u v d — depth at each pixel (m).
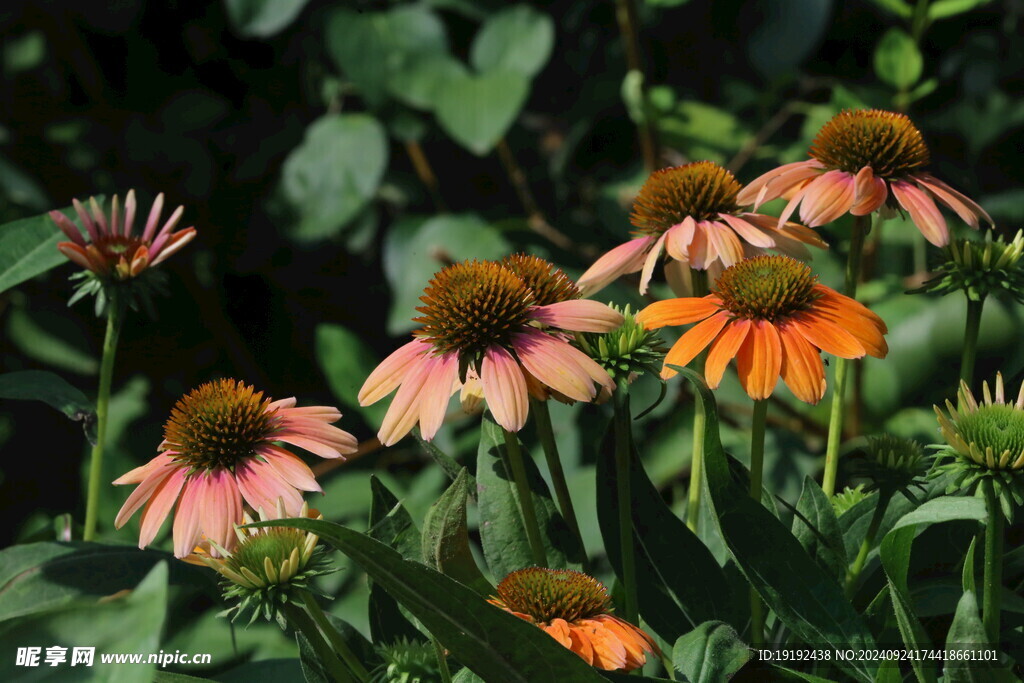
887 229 1.80
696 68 2.16
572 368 1.19
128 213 1.32
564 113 2.16
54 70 2.18
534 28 1.84
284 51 2.19
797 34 1.88
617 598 1.23
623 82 2.07
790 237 1.26
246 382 2.19
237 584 1.18
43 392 1.31
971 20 2.05
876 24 2.16
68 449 2.11
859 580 1.23
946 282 1.23
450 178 2.17
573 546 1.22
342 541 1.12
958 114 2.01
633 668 1.16
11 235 1.35
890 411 1.66
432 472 1.83
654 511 1.23
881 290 1.72
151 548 1.29
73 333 2.08
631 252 1.27
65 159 2.14
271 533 1.18
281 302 2.25
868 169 1.24
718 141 1.97
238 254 2.22
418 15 1.88
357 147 1.96
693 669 1.17
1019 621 1.21
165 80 2.22
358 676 1.19
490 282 1.20
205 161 2.13
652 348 1.22
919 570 1.22
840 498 1.26
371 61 1.84
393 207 2.18
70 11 2.11
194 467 1.21
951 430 1.16
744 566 1.19
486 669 1.14
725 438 1.71
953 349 1.63
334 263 2.26
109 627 1.11
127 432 2.05
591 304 1.20
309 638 1.18
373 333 2.24
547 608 1.17
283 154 2.19
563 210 2.12
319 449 1.22
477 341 1.19
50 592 1.27
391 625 1.22
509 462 1.23
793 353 1.20
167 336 2.17
